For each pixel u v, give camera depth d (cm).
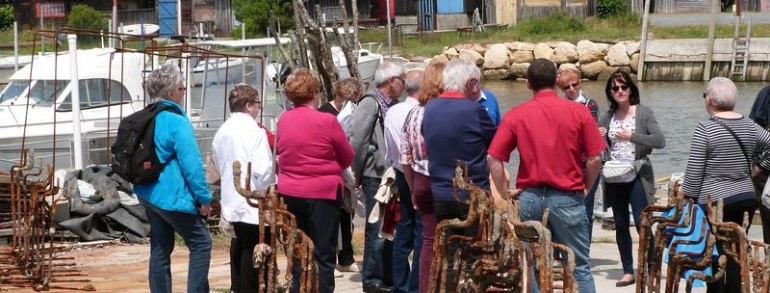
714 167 718
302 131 719
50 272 834
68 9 5281
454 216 675
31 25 5191
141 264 1025
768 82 3975
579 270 652
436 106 679
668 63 4119
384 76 844
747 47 3975
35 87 1574
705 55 4059
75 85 1277
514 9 5216
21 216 877
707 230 673
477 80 684
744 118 725
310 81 732
